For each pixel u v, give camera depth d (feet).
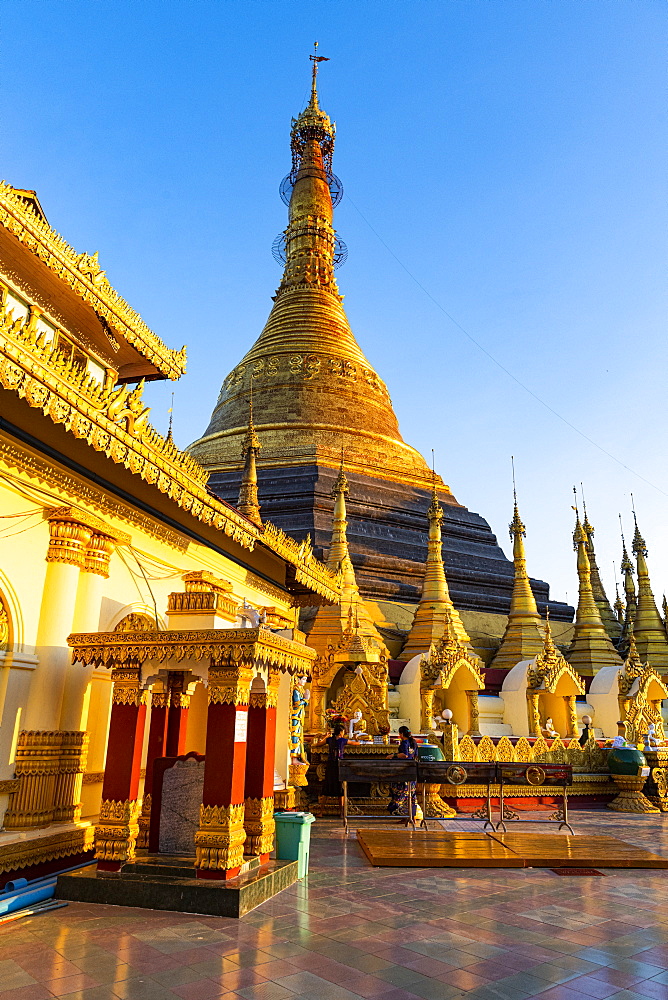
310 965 22.08
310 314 151.12
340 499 93.56
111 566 37.99
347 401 138.62
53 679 31.89
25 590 31.73
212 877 28.55
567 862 38.91
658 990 20.77
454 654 76.02
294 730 46.70
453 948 24.25
